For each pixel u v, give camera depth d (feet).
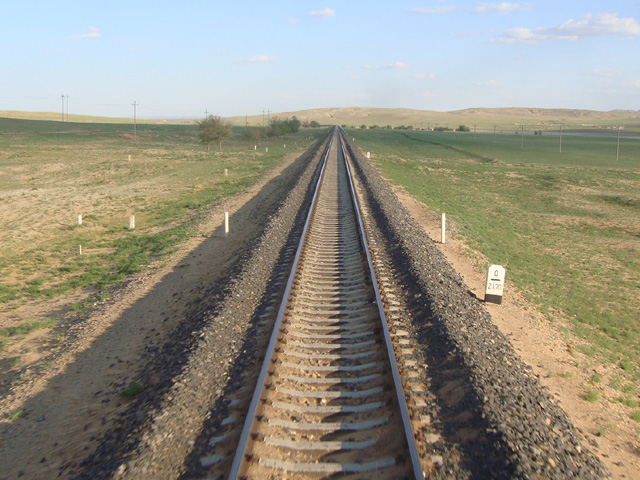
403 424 19.74
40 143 265.54
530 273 60.23
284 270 42.50
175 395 22.76
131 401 25.08
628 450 23.09
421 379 24.70
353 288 38.73
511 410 21.65
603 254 77.15
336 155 188.14
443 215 62.54
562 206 125.80
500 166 220.02
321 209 75.00
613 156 279.69
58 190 122.83
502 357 27.96
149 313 39.50
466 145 354.95
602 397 28.43
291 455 18.84
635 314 49.37
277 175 146.00
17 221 86.17
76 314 41.65
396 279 41.01
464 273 50.19
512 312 40.96
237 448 18.22
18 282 52.85
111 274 54.13
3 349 34.91
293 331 30.30
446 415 21.59
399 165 197.88
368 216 69.87
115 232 78.23
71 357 31.99
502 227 92.17
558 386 28.48
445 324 30.14
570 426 22.54
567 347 35.83
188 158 210.18
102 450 20.62
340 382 24.17
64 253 65.10
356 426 20.54
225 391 23.45
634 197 138.92
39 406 26.03
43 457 21.43
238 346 28.37
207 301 37.55
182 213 92.17
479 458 18.66
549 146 357.41
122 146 271.28
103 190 122.93
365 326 30.91
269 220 67.46
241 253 51.96
